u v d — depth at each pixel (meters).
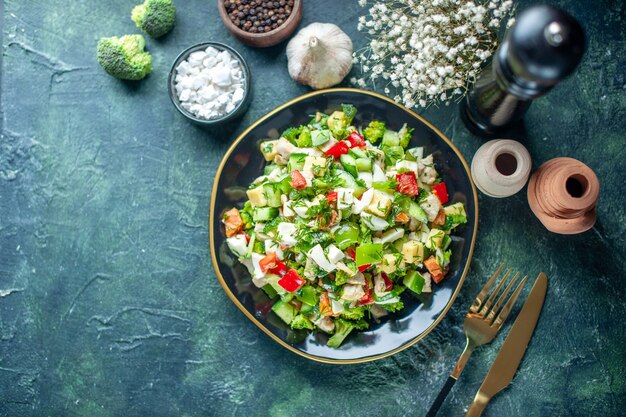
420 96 0.69
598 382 0.72
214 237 0.67
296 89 0.73
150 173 0.74
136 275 0.74
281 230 0.66
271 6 0.70
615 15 0.71
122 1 0.74
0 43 0.75
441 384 0.72
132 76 0.72
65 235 0.75
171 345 0.74
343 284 0.66
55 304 0.75
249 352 0.74
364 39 0.73
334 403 0.73
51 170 0.75
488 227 0.72
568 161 0.67
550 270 0.72
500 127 0.69
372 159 0.67
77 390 0.75
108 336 0.75
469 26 0.64
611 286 0.72
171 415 0.74
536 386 0.72
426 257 0.67
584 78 0.71
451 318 0.72
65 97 0.75
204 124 0.70
